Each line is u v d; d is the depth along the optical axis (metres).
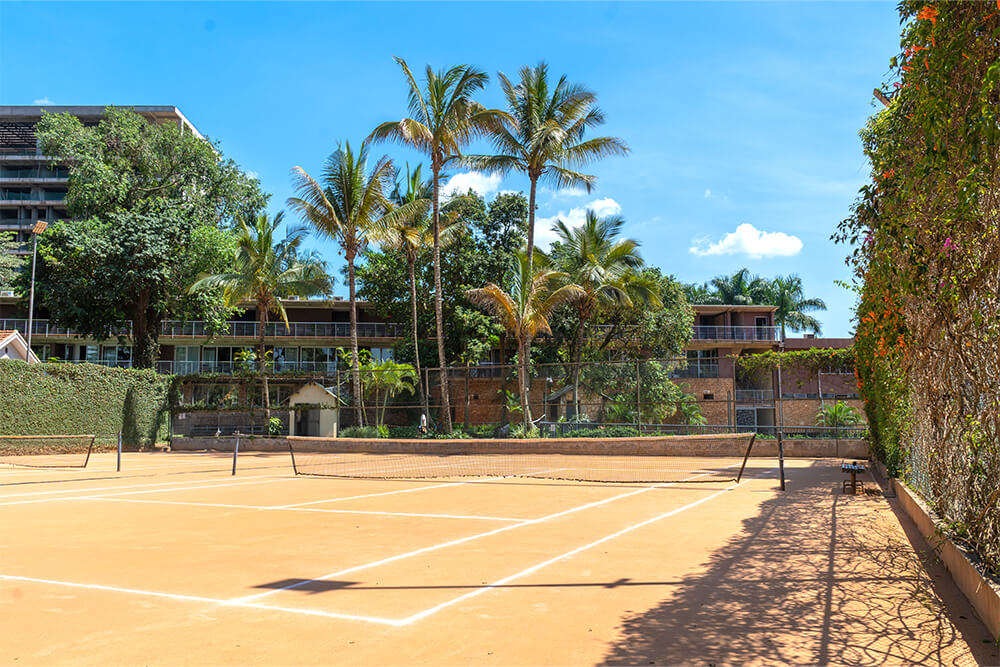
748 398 38.31
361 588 5.57
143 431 32.06
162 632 4.43
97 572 6.18
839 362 22.47
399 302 39.44
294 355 50.25
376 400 29.64
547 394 26.36
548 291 28.41
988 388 4.62
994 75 3.54
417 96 28.27
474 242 38.97
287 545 7.52
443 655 3.99
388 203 31.34
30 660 3.91
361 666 3.80
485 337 36.31
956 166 4.48
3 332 33.41
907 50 5.04
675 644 4.19
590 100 28.34
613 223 33.34
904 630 4.48
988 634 4.39
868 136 7.34
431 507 10.86
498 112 27.38
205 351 49.66
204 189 41.28
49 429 27.62
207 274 36.50
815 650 4.09
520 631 4.44
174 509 10.77
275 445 30.50
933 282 5.10
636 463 20.59
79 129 38.25
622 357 39.09
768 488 13.40
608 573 6.11
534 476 16.64
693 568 6.31
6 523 9.32
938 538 6.45
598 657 3.96
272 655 3.98
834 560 6.66
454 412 33.94
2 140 75.62
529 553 7.03
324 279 36.47
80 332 35.62
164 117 70.50
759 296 55.56
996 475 4.76
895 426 11.36
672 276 39.97
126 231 33.09
